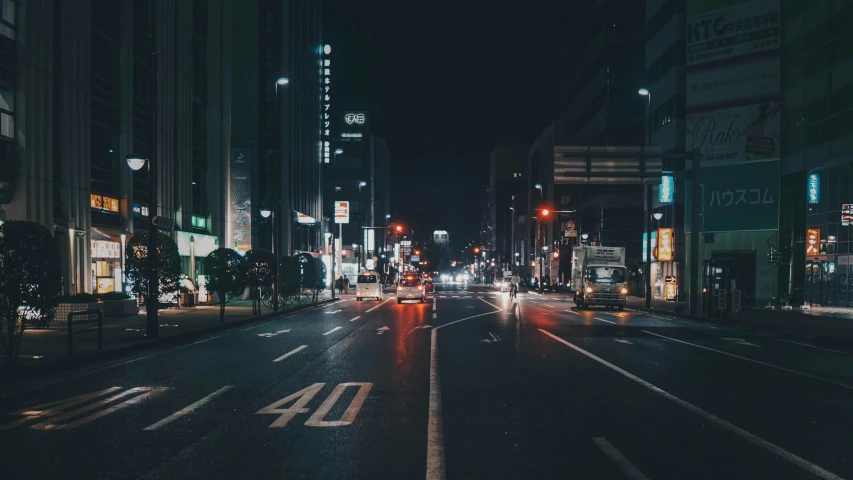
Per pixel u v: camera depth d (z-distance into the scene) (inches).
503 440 299.1
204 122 1733.5
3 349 643.5
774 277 1738.4
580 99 3294.8
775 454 276.5
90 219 1154.0
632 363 574.6
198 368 545.3
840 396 416.5
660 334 880.9
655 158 1040.2
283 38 2333.9
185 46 1573.6
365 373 510.9
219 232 1800.0
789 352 676.7
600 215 2844.5
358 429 321.4
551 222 3838.6
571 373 512.4
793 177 1675.7
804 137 1593.3
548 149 3902.6
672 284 1941.4
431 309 1512.1
